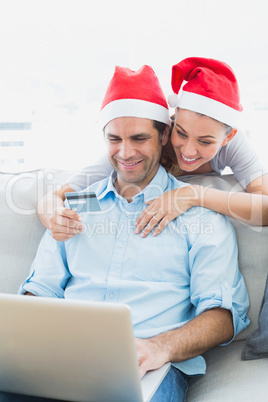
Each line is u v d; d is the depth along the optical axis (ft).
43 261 4.61
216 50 6.65
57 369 3.06
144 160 4.45
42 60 6.93
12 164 7.15
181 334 3.81
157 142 4.49
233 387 3.60
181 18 6.64
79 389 3.13
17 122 7.07
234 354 4.13
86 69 6.92
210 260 4.25
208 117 4.32
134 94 4.33
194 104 4.31
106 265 4.45
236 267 4.37
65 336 2.90
